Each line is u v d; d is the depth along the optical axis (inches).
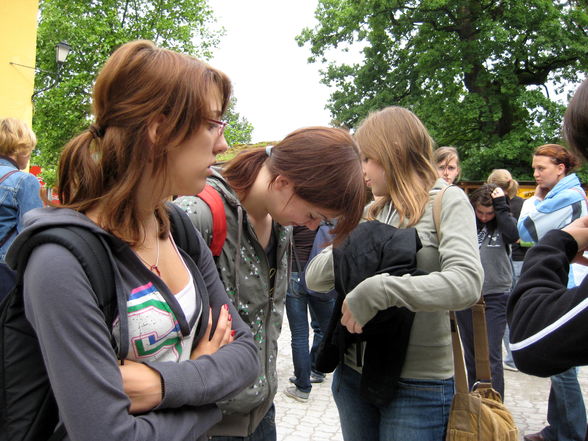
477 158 625.6
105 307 34.8
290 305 150.1
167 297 38.7
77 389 31.4
